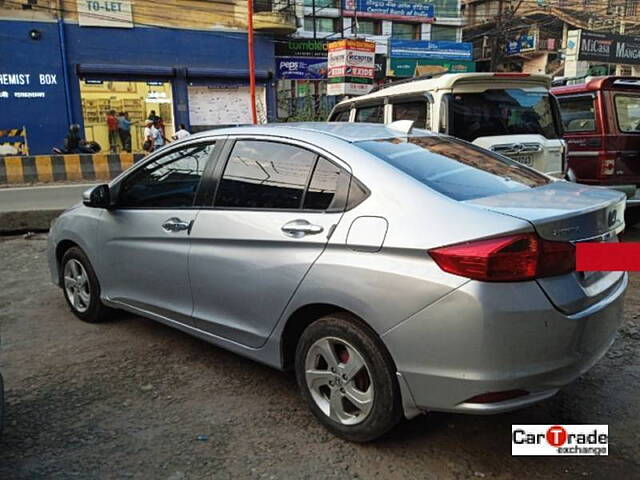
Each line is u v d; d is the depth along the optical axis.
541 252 2.35
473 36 40.34
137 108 21.03
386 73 31.52
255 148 3.35
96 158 15.02
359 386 2.75
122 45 20.41
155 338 4.24
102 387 3.47
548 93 6.36
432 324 2.40
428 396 2.48
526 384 2.37
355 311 2.62
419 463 2.68
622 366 3.67
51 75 19.41
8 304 5.07
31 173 14.36
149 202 3.88
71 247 4.68
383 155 2.91
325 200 2.89
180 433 2.95
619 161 6.99
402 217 2.57
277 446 2.82
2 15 18.52
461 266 2.34
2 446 2.84
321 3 30.84
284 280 2.92
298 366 2.99
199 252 3.40
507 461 2.69
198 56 21.78
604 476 2.57
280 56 24.89
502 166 3.31
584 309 2.50
